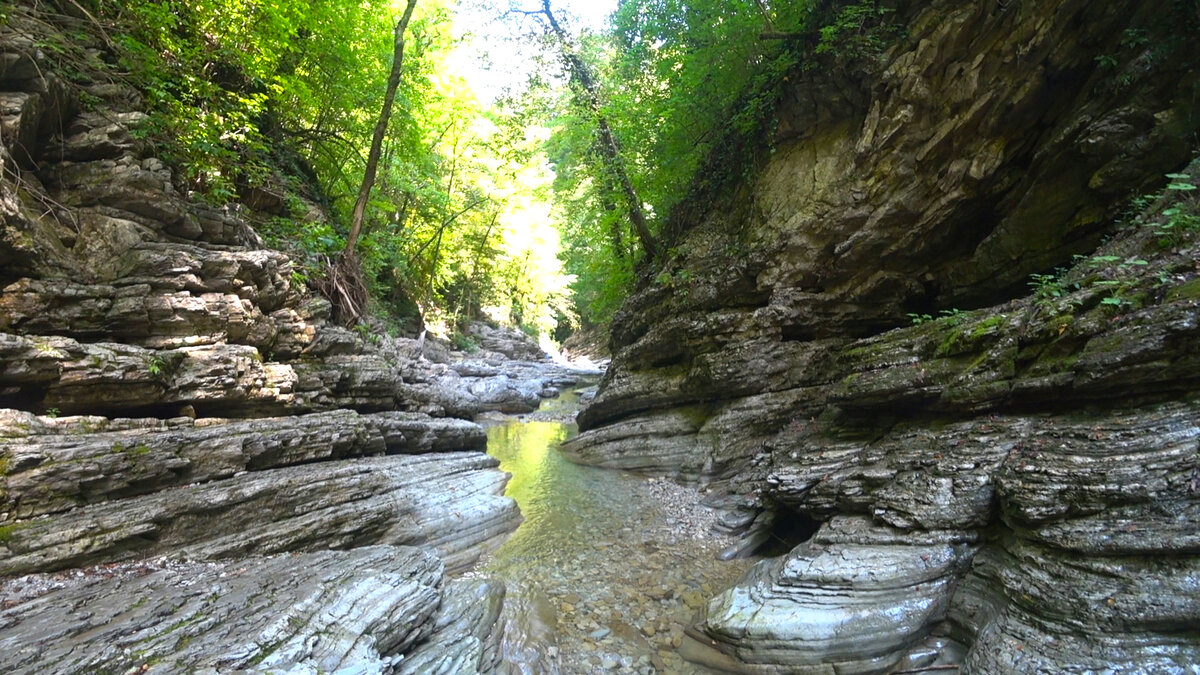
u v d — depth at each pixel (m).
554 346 55.84
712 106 16.53
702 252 16.25
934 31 11.08
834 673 6.11
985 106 10.38
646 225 21.05
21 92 7.77
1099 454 5.71
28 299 7.23
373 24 18.58
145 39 10.77
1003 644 5.40
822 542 7.59
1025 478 6.13
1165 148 8.27
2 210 7.06
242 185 13.70
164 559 6.36
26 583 5.24
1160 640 4.73
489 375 30.80
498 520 10.56
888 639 6.11
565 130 23.80
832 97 13.37
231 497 7.23
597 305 31.42
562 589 8.36
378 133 16.75
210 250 9.93
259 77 14.01
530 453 17.27
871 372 9.27
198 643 4.43
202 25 12.77
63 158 8.72
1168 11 8.31
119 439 6.75
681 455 13.60
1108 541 5.23
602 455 15.30
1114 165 8.64
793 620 6.35
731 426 12.92
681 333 15.23
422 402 15.50
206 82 11.55
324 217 17.80
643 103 18.66
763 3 14.51
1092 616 5.01
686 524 10.74
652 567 9.07
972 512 6.55
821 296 13.01
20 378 6.54
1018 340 7.37
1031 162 10.03
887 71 11.70
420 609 6.04
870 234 12.05
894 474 7.65
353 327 14.91
